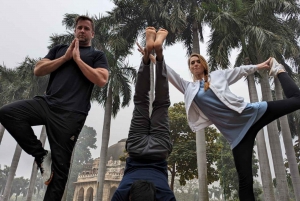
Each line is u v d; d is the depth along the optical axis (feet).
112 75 48.39
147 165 5.68
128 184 5.17
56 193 5.26
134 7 48.01
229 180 76.64
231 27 38.37
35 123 5.61
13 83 67.15
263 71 41.42
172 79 8.84
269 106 7.45
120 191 5.12
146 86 6.31
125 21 50.06
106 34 50.47
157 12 46.37
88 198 120.26
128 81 53.52
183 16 43.62
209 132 73.77
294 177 40.22
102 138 48.21
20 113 5.34
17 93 67.92
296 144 76.18
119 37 47.42
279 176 37.78
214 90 8.03
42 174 5.44
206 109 8.16
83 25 7.13
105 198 111.04
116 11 48.19
